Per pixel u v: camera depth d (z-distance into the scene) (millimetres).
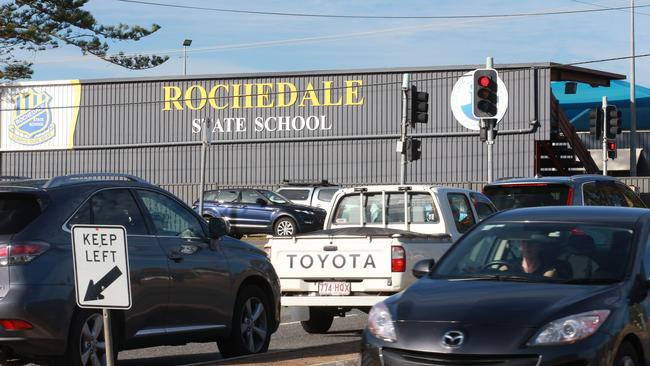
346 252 13711
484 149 52812
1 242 9359
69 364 9633
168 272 10680
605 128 34875
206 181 56438
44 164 58781
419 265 9445
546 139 51500
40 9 37094
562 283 8508
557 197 19281
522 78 51906
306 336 15000
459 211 15961
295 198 42062
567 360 7535
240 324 11812
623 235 8953
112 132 57688
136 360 12547
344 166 54844
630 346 8047
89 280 8000
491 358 7621
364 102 54656
